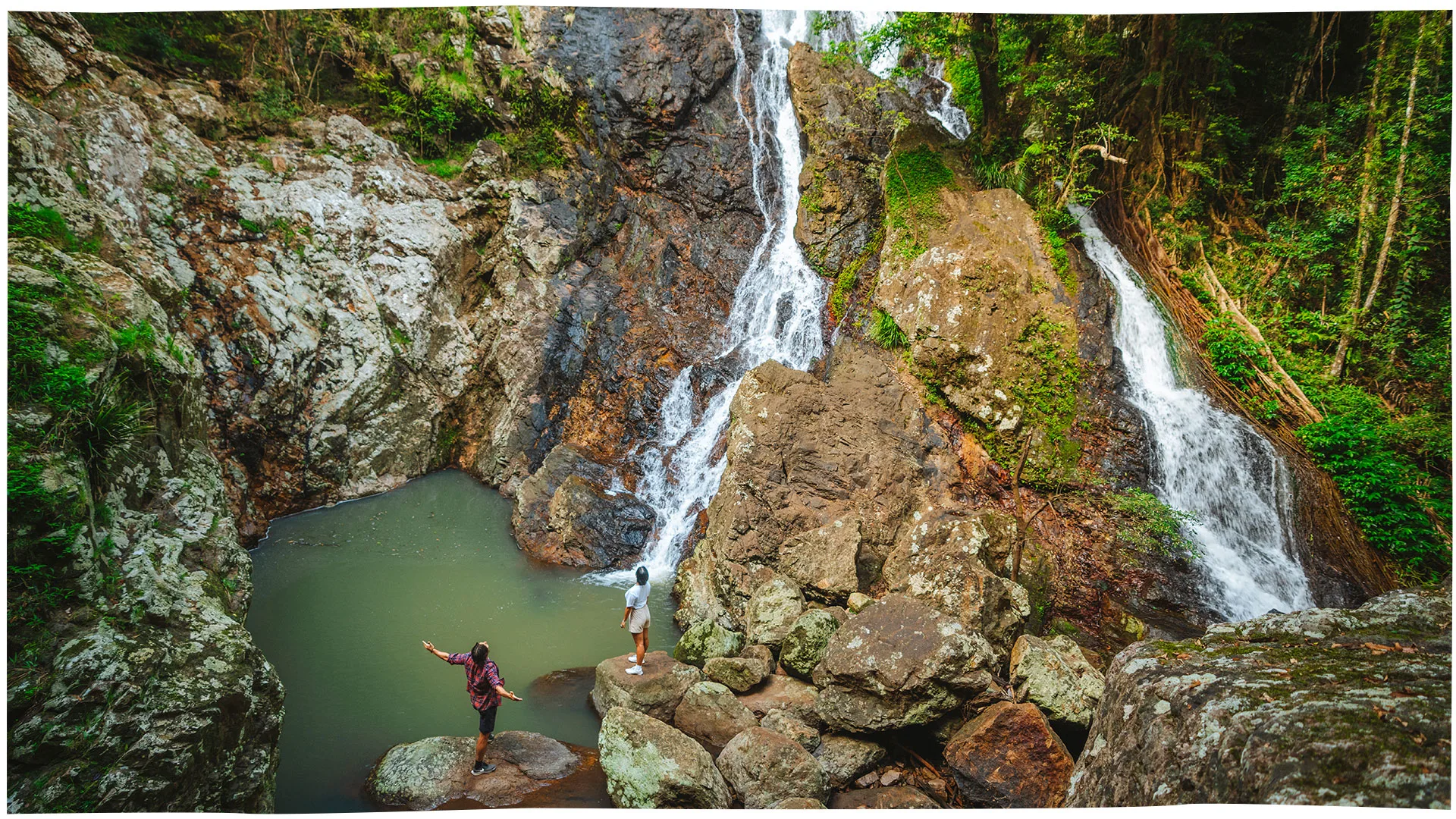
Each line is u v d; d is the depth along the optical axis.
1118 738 4.90
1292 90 13.11
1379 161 11.56
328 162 12.70
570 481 11.45
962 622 7.77
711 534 10.05
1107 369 10.73
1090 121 13.00
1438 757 3.46
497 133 14.57
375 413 12.06
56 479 5.09
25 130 8.60
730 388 12.97
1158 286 12.26
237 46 13.09
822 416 10.63
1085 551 9.74
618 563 10.84
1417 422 10.55
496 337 13.29
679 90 15.05
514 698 6.29
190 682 5.29
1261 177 13.39
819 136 14.66
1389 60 11.38
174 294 10.02
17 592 4.81
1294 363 11.65
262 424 10.90
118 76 11.12
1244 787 3.79
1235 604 9.32
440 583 10.05
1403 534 9.75
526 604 9.74
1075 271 11.42
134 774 4.78
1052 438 10.51
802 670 7.84
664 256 14.56
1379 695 4.04
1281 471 10.17
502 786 6.35
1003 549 9.05
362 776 6.61
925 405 11.25
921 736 7.09
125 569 5.55
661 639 9.20
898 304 11.74
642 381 13.23
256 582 9.65
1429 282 11.22
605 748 6.43
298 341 11.23
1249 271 12.74
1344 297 11.95
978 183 13.08
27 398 5.39
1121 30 12.97
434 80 14.16
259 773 5.71
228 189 11.45
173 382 7.07
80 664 4.80
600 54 14.89
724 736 6.98
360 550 10.64
